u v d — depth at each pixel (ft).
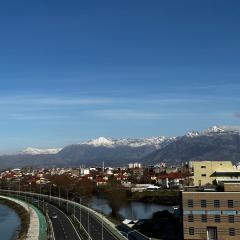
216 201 548.72
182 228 558.56
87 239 595.88
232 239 541.75
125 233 649.61
